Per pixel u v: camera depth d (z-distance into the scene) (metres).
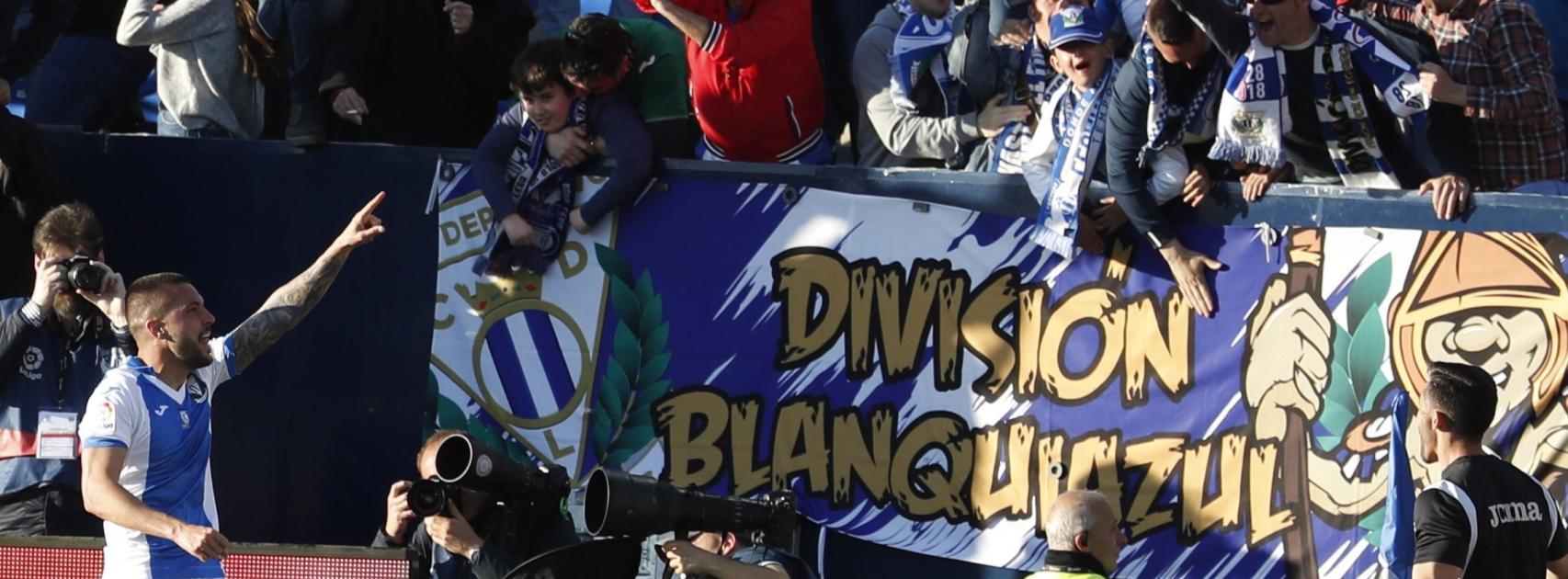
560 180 18.39
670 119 18.70
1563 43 20.23
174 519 14.29
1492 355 16.44
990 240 17.75
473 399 18.34
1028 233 17.66
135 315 15.20
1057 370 17.56
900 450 17.81
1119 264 17.47
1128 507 17.31
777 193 18.16
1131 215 17.19
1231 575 17.05
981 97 18.61
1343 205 16.86
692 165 18.27
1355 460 16.77
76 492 17.34
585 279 18.31
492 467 14.48
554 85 18.05
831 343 17.98
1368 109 16.83
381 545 17.00
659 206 18.30
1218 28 16.52
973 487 17.64
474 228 18.50
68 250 17.05
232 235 18.80
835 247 18.03
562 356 18.30
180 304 15.23
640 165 18.14
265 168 18.81
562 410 18.27
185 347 15.20
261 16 20.16
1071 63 17.27
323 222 18.69
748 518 14.46
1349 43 16.64
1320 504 16.84
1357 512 16.72
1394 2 18.50
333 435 18.53
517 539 15.26
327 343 18.59
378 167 18.64
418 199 18.58
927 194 17.89
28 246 18.44
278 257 18.72
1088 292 17.53
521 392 18.31
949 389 17.77
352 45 19.14
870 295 17.95
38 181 18.33
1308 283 16.95
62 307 17.16
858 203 18.02
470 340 18.41
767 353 18.08
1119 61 17.98
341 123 20.08
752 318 18.12
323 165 18.70
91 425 14.84
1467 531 14.04
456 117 20.20
